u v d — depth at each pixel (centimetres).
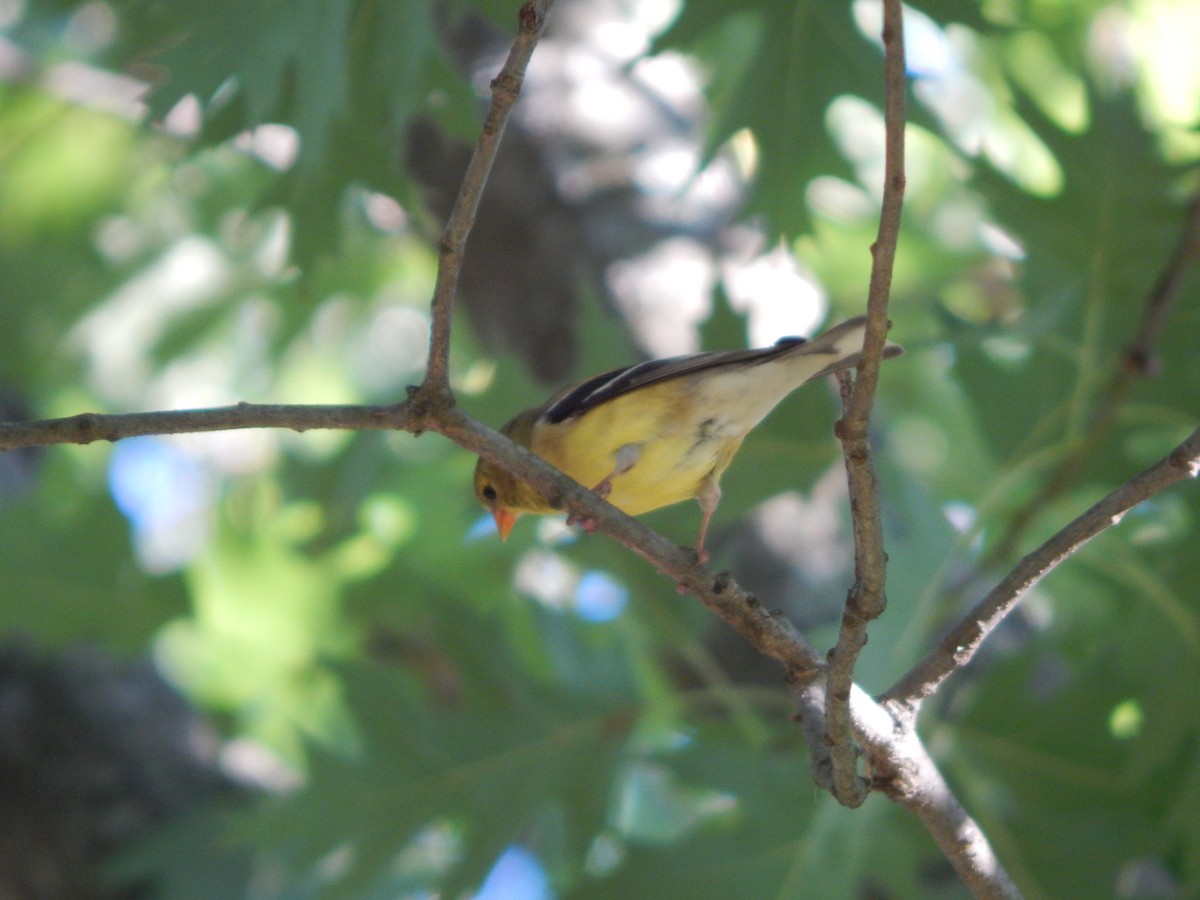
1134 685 1027
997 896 555
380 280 1908
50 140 1786
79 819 1201
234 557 1363
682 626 1080
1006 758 1022
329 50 936
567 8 1326
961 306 1598
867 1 1070
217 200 1891
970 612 555
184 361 1950
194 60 928
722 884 962
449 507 1472
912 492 1048
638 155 1245
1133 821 1003
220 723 1327
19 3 1709
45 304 1905
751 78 1012
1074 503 1105
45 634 1266
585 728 1072
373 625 1373
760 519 1155
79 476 1659
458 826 1115
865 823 982
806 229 1024
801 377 816
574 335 1161
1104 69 1062
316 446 1555
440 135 1186
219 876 1193
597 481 855
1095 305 1052
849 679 504
